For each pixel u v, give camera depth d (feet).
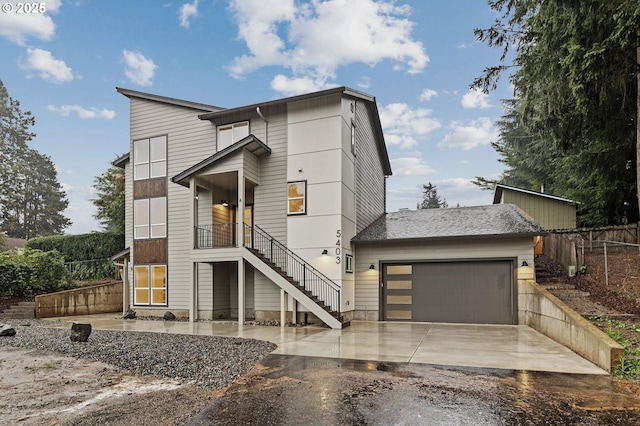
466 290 38.73
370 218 50.16
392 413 13.23
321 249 38.81
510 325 36.32
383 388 16.03
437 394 15.17
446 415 12.99
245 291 43.16
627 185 44.86
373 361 20.88
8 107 129.59
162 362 20.74
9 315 44.62
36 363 20.98
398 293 40.96
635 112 37.42
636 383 16.10
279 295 40.42
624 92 34.55
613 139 41.37
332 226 38.68
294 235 40.04
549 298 28.40
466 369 18.97
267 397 15.11
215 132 45.03
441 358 21.50
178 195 46.26
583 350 21.38
